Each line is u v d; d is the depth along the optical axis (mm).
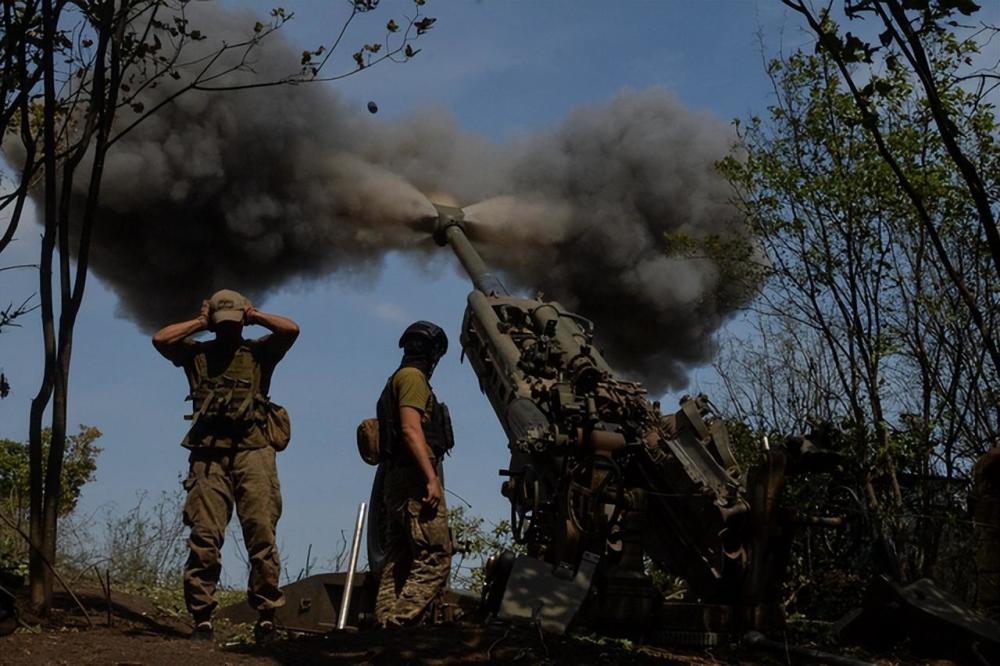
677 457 6328
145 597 7781
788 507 6215
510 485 6543
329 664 4789
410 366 5941
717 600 6262
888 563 7465
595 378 6684
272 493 5930
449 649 5039
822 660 5633
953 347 8086
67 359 6125
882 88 4438
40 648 4906
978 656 5641
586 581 5746
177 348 6082
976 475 6406
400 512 5770
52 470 6047
